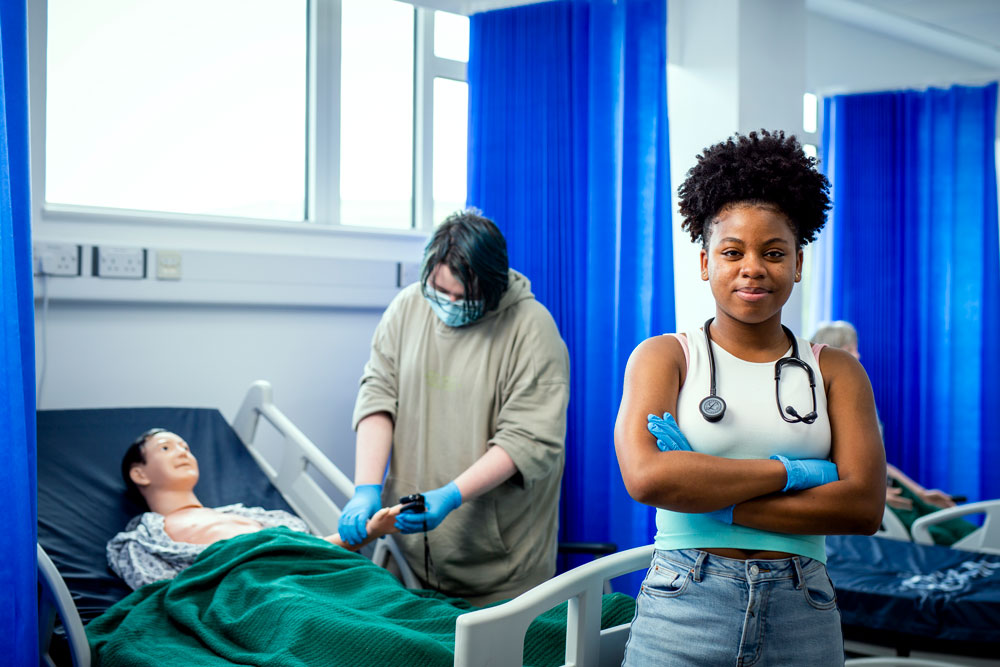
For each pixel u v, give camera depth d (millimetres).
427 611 1651
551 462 2072
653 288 2479
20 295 1378
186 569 1879
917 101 4262
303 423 3035
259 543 1923
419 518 1884
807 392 1122
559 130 2635
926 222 4242
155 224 2723
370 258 3123
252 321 2922
